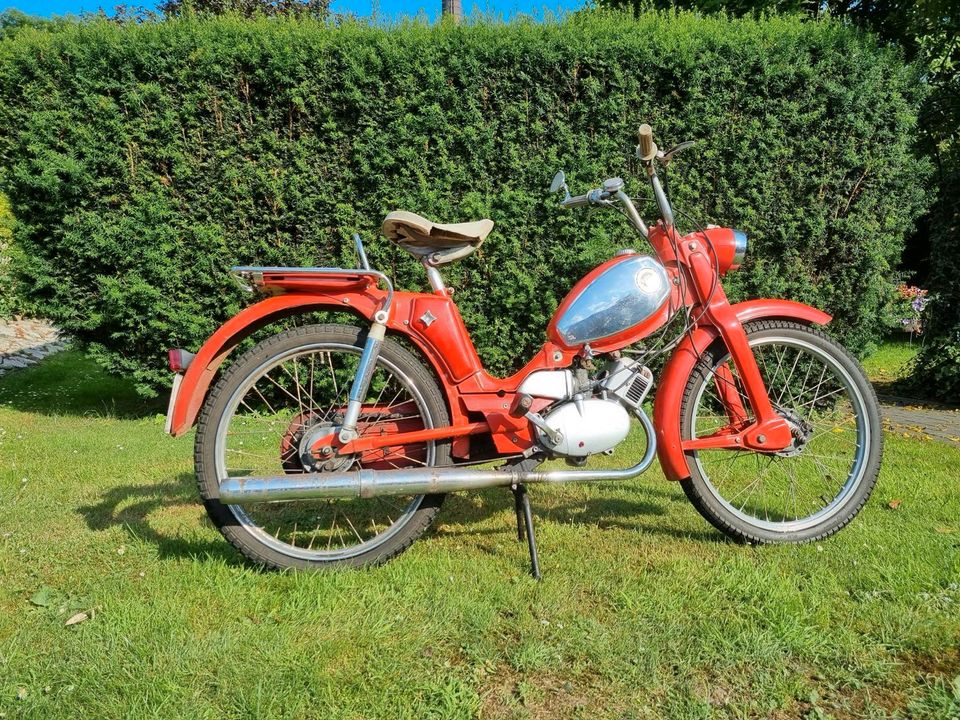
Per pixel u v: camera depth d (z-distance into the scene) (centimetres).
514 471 246
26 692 181
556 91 471
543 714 176
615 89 470
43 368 752
